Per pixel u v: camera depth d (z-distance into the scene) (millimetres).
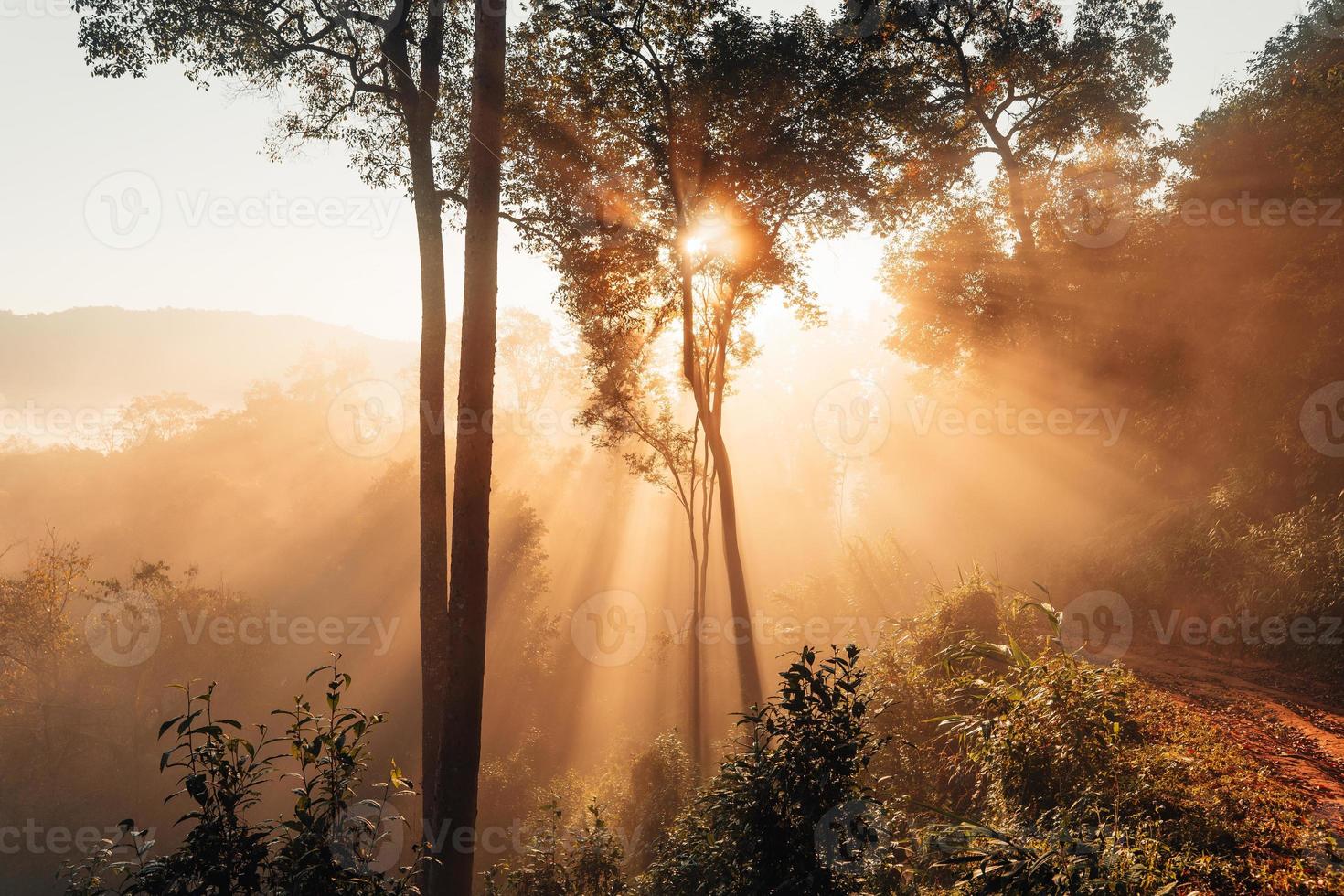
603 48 19969
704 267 24219
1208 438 20891
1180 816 5770
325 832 4984
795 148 21266
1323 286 16703
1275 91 20734
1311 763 7438
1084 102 27766
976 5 27125
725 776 6285
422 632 14438
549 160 19656
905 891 6227
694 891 7289
